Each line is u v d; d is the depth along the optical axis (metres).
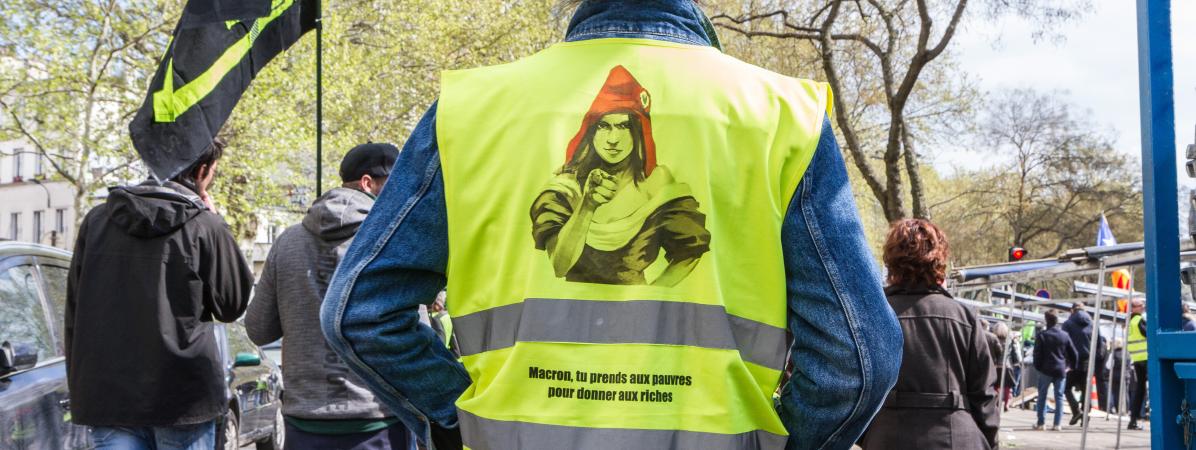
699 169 1.70
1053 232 46.47
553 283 1.68
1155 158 2.13
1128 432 14.58
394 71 29.84
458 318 1.75
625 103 1.74
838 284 1.68
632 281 1.68
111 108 25.42
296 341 3.96
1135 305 15.73
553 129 1.73
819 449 1.75
